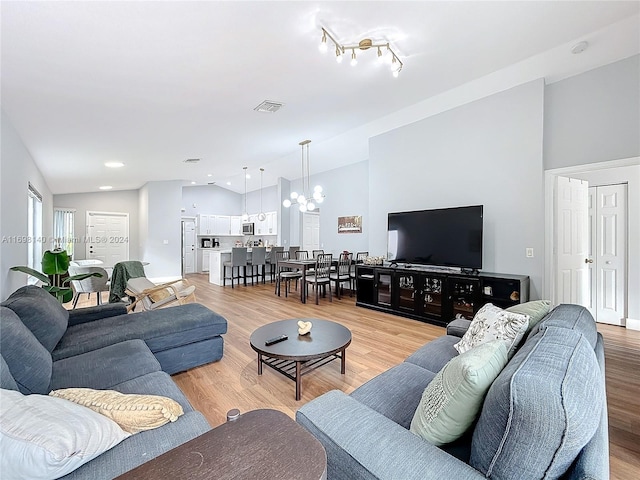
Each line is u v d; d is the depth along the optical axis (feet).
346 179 24.53
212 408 6.99
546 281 11.73
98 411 3.97
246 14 6.54
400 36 8.18
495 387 2.86
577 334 3.74
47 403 3.48
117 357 6.42
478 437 2.92
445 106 13.79
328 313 15.47
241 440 2.85
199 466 2.53
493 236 12.86
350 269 20.49
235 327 13.16
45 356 5.48
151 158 17.24
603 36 8.92
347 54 8.55
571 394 2.48
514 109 12.16
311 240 30.12
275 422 3.13
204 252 35.37
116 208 27.91
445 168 14.34
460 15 7.51
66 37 6.53
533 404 2.49
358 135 18.30
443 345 7.02
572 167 11.21
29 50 6.82
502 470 2.65
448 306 12.98
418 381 5.44
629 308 12.99
